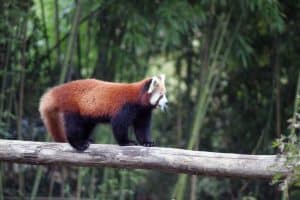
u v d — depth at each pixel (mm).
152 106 7734
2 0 10172
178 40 10188
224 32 10359
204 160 6645
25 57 10711
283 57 11836
